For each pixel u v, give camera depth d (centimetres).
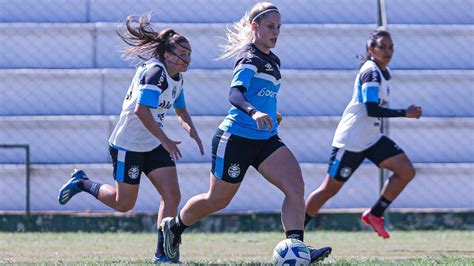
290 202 2011
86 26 4441
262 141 2069
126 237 3741
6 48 4456
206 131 4419
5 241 3456
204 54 4494
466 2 4662
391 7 4622
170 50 2325
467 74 4541
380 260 2394
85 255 2770
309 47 4544
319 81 4512
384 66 3041
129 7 4519
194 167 4328
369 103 2934
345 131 3047
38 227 4094
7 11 4528
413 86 4547
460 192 4494
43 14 4531
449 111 4572
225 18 4553
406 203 4481
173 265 2198
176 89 2383
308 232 4081
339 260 2400
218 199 2139
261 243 3441
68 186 2686
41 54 4469
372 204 4434
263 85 2053
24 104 4425
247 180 4409
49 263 2225
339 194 4441
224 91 4472
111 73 4403
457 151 4544
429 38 4591
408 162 3050
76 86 4441
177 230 2278
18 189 4316
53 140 4397
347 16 4606
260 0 4566
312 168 4375
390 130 4512
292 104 4516
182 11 4544
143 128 2400
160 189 2422
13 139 4384
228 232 4109
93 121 4381
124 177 2436
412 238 3731
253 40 2070
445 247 3244
